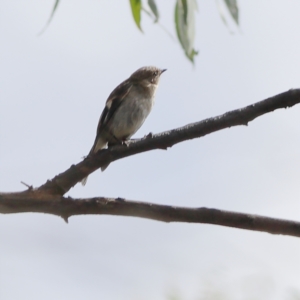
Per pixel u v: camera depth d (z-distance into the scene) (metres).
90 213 6.67
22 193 6.62
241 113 7.09
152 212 6.59
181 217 6.55
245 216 6.50
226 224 6.54
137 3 5.66
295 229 6.49
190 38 5.47
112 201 6.61
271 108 7.05
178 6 5.46
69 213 6.68
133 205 6.64
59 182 6.82
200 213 6.56
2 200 6.57
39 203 6.58
